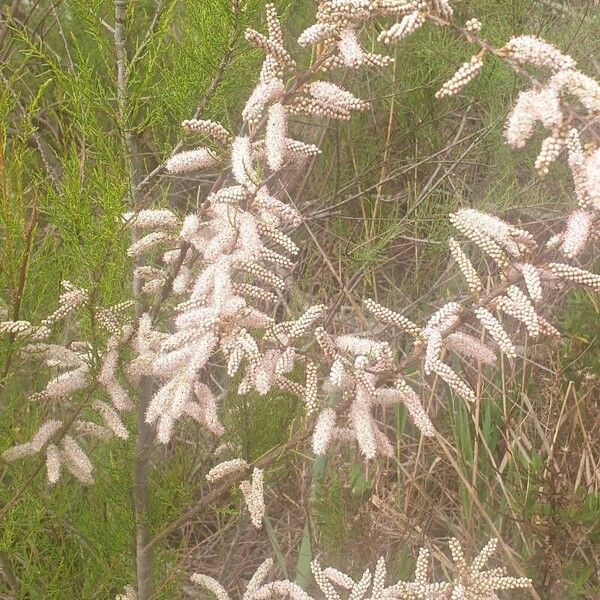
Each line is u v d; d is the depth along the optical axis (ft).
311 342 3.00
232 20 2.27
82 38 3.60
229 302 1.91
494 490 3.11
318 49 1.95
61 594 2.66
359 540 2.77
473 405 3.31
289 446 2.31
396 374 2.03
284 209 1.94
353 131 4.15
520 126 1.55
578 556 2.86
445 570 2.89
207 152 2.09
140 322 2.27
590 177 1.51
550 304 3.52
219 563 3.35
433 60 3.80
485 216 1.82
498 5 3.67
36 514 2.44
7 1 3.91
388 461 3.33
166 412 2.02
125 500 2.58
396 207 3.84
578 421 3.03
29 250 2.07
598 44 3.76
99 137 2.25
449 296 3.73
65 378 2.27
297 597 2.25
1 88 2.50
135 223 2.18
